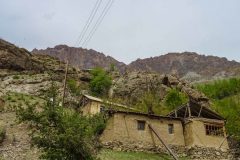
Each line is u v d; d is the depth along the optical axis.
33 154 29.91
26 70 75.31
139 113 39.31
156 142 38.47
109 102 53.31
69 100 59.41
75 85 71.06
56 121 21.64
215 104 76.25
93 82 75.12
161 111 61.38
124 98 71.06
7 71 72.00
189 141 39.91
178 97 67.69
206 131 40.78
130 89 73.19
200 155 38.16
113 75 85.38
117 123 37.84
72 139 20.41
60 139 20.39
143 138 38.09
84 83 77.94
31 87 64.12
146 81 75.88
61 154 20.64
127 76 78.50
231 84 130.62
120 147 36.09
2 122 38.00
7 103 50.06
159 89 74.31
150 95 70.19
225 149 39.97
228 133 48.12
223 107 73.25
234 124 49.69
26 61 76.69
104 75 77.00
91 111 50.62
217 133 41.22
